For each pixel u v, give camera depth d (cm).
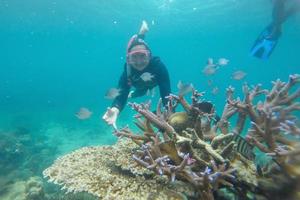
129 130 111
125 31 1413
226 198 92
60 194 213
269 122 93
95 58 4256
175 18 1088
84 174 99
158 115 111
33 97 1246
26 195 214
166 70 162
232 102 110
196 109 104
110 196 87
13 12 1047
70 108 898
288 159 80
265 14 938
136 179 96
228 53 2712
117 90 161
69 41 1964
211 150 91
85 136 497
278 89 120
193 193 89
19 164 325
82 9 964
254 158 102
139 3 884
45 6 930
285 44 1669
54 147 407
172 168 86
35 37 1847
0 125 586
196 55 3088
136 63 154
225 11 928
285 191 81
